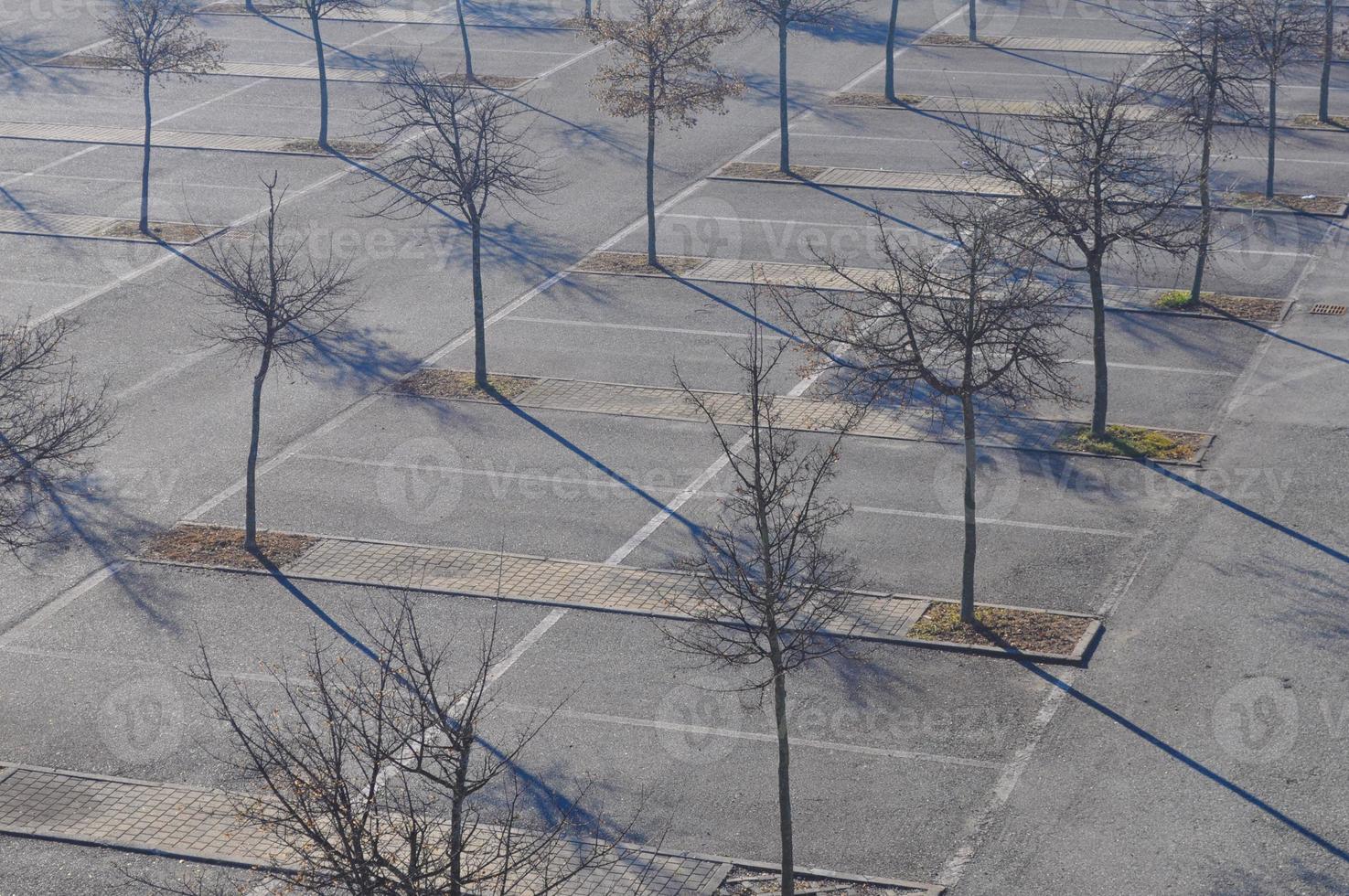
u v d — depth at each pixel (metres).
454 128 28.61
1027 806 16.20
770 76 50.00
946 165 39.97
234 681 19.02
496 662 19.28
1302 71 47.91
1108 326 29.81
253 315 29.17
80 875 15.51
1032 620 19.83
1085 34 53.19
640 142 43.44
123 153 43.31
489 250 35.41
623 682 18.84
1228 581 20.58
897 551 21.81
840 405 26.58
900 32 54.88
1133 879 15.02
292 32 57.28
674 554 21.92
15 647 20.03
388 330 30.89
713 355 29.12
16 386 23.98
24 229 37.12
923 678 18.70
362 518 23.31
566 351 29.61
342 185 40.19
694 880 15.23
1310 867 15.05
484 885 14.52
